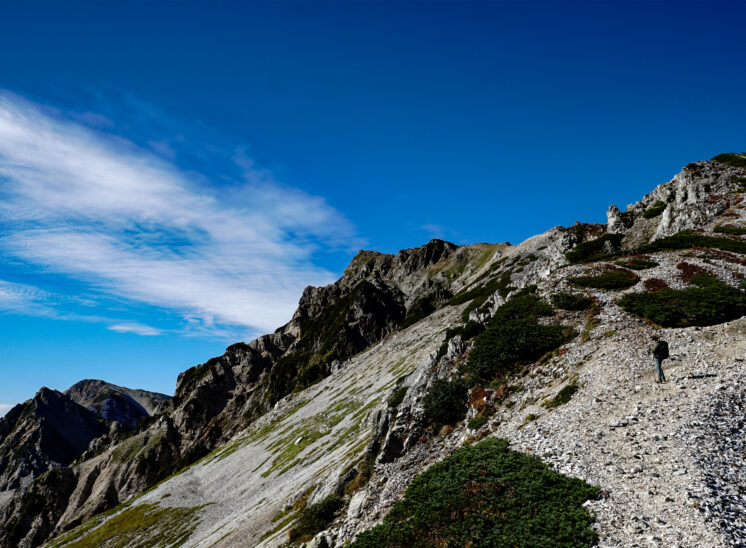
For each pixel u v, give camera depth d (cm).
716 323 3591
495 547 1869
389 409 4231
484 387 3606
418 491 2525
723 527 1547
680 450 2047
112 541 10556
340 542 2878
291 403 17162
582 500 1958
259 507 7781
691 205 8125
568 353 3553
